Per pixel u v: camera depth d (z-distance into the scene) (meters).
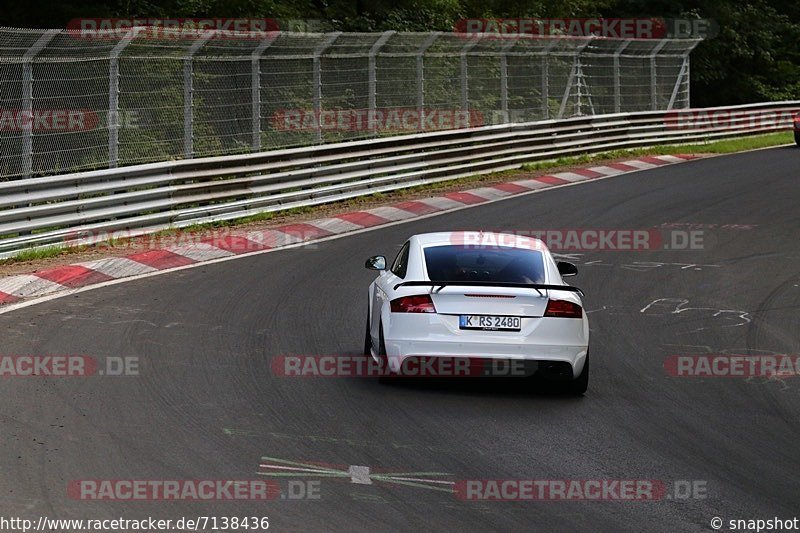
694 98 184.62
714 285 56.16
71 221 55.81
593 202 82.06
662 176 98.31
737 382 37.81
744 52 178.12
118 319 42.38
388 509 23.12
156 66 65.94
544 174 96.62
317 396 32.84
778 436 30.92
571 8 156.00
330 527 21.91
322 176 75.88
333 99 79.69
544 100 104.50
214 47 69.44
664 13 172.50
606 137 112.19
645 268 60.03
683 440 30.00
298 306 46.53
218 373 35.03
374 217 72.19
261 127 73.69
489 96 97.81
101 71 61.75
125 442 27.31
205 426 29.08
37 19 91.19
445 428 30.00
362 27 120.44
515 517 22.98
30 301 45.06
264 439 28.14
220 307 45.59
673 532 22.50
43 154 57.88
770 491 25.59
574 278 56.66
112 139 61.38
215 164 66.56
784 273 59.69
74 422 28.86
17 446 26.50
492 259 35.38
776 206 82.44
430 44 88.19
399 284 34.06
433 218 72.88
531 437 29.53
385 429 29.59
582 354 33.88
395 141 83.19
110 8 94.94
